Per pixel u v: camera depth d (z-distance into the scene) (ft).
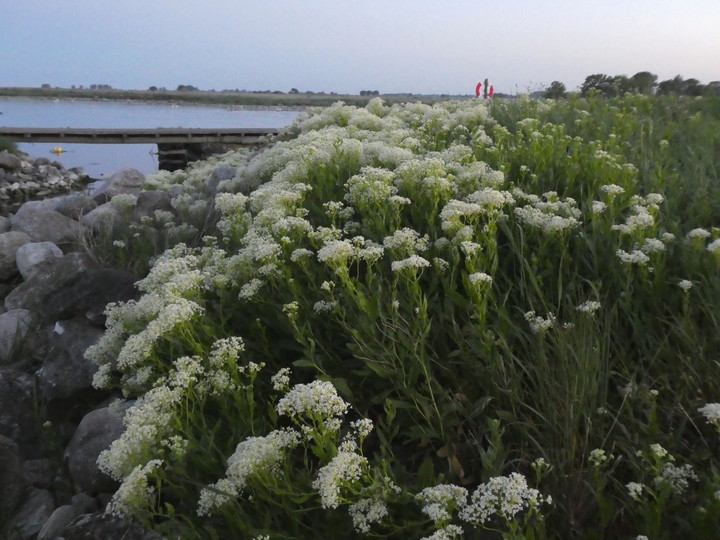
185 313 9.87
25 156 86.69
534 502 6.34
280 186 15.53
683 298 10.04
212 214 22.16
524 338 10.06
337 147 16.97
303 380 10.41
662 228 11.75
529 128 20.15
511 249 11.73
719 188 14.03
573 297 10.68
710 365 8.68
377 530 7.64
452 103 30.45
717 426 6.95
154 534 9.30
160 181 30.78
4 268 23.26
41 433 13.74
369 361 9.29
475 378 9.34
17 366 16.24
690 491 7.47
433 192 12.85
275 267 11.19
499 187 14.46
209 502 7.91
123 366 10.43
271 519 8.02
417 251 11.62
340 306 10.58
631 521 7.39
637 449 7.79
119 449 8.52
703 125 21.71
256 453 7.32
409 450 9.21
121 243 20.59
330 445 7.54
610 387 9.35
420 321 9.64
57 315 17.01
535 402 8.71
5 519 11.40
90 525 9.86
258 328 11.00
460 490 6.80
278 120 258.98
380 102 29.71
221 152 93.81
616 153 17.65
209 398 10.20
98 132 91.15
